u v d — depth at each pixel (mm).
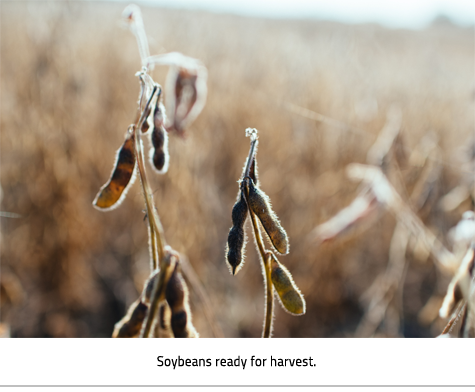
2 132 1225
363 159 1260
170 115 624
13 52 1372
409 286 1302
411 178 858
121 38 1612
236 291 1198
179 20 1522
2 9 1582
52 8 1268
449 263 657
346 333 1208
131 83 1417
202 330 1007
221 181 1349
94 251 1285
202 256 1076
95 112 1334
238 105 1350
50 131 1202
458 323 574
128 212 1297
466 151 910
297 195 1237
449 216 1073
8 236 1167
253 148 421
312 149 1274
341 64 1479
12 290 1003
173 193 1005
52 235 1164
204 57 1407
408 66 1959
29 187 1192
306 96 1333
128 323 454
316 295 1208
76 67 1322
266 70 1503
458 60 2449
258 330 1165
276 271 426
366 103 1333
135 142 438
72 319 1170
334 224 762
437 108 1572
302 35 1960
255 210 416
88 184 1302
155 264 452
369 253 1349
